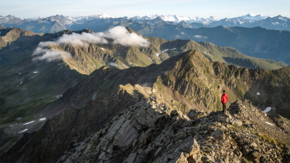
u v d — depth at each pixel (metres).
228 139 22.66
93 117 114.75
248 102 40.12
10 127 170.88
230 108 34.31
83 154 44.06
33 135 117.12
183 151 20.14
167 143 28.00
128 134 39.88
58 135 107.50
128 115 45.75
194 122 30.83
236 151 21.72
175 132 30.06
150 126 37.56
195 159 19.34
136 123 40.78
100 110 117.25
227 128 24.86
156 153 27.72
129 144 38.38
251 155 21.50
